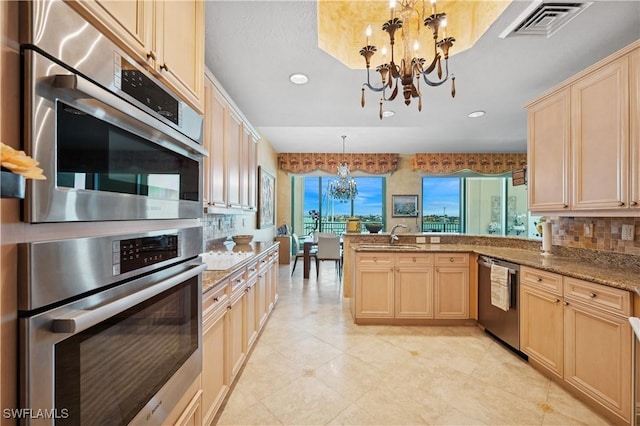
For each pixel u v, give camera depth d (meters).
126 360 0.78
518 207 6.98
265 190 5.58
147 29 0.86
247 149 3.28
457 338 2.85
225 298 1.76
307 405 1.83
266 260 3.08
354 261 3.37
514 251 3.08
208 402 1.51
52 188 0.55
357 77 2.47
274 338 2.81
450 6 2.16
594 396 1.79
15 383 0.50
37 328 0.52
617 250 2.18
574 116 2.19
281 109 3.23
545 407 1.82
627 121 1.83
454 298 3.17
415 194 7.10
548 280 2.16
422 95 2.84
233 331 1.93
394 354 2.51
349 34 2.35
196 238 1.16
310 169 6.82
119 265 0.72
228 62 2.22
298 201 7.95
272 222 6.37
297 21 1.75
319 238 5.34
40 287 0.52
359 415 1.75
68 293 0.58
